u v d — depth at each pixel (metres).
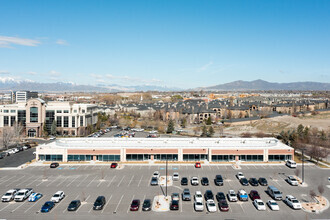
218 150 75.81
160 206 46.69
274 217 43.06
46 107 125.88
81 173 65.44
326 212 44.81
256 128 146.00
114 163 70.94
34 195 49.25
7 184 57.44
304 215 43.75
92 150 76.19
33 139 116.88
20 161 77.38
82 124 131.25
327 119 172.00
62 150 76.19
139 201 47.75
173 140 84.62
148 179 61.00
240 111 191.50
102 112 190.62
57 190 54.09
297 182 57.34
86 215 43.28
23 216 42.78
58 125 127.12
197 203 46.34
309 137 107.88
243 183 57.19
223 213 44.34
